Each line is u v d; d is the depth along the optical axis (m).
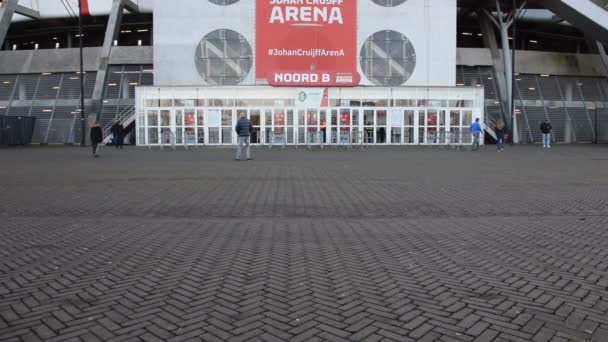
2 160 19.59
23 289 4.46
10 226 7.25
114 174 14.21
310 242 6.29
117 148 29.92
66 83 36.75
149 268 5.12
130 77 36.16
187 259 5.46
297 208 8.79
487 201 9.53
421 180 12.79
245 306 4.05
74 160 19.62
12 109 35.88
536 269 5.11
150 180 12.75
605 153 24.28
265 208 8.79
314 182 12.36
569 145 33.47
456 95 32.75
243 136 19.70
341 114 32.53
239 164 17.62
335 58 33.38
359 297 4.26
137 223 7.49
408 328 3.61
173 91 32.09
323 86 32.47
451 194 10.40
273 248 5.96
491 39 39.19
